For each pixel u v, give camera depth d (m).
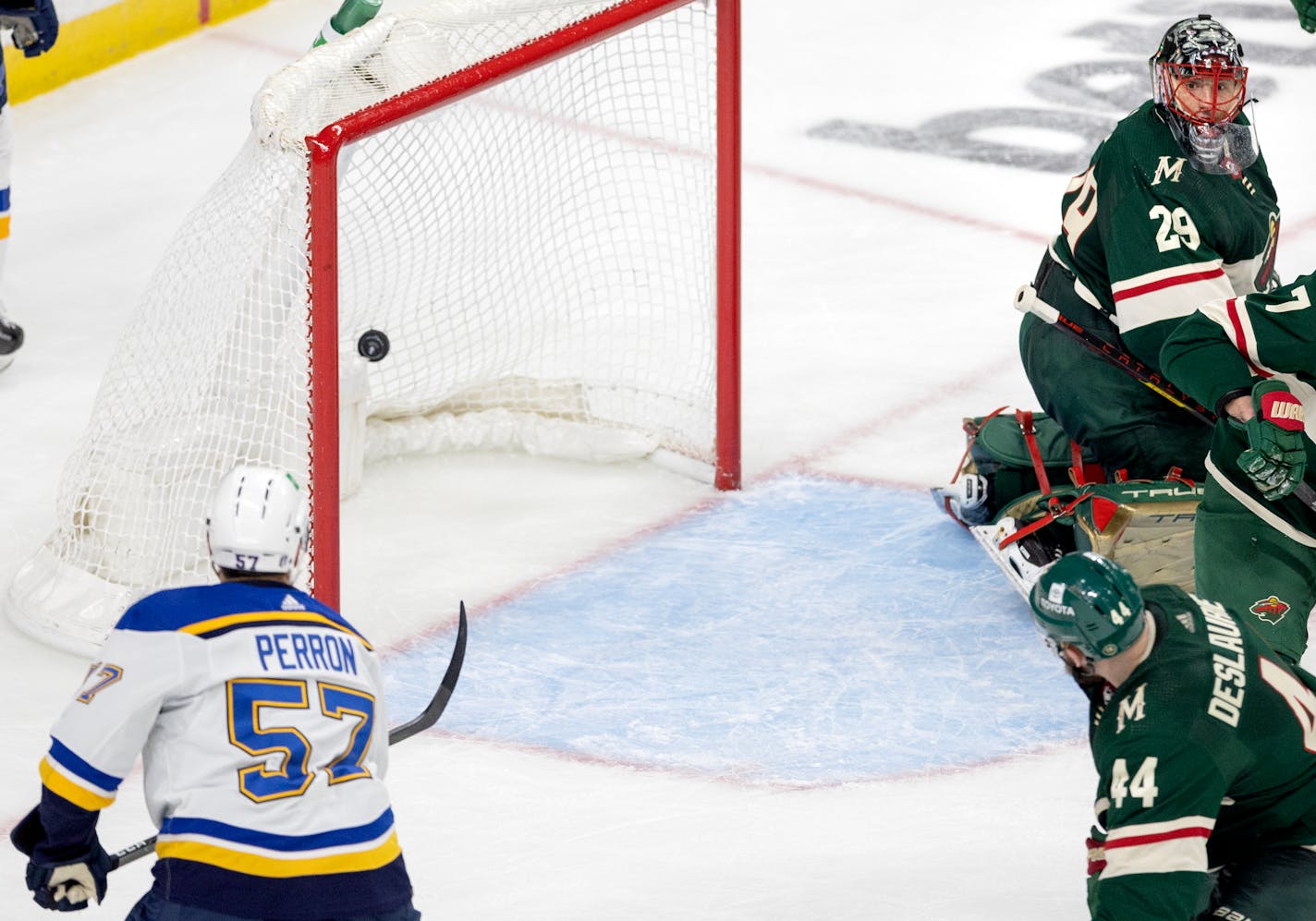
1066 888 13.39
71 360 24.56
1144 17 38.91
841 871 13.70
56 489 20.95
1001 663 17.19
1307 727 10.25
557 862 13.95
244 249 16.89
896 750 15.73
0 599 18.41
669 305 24.11
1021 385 23.66
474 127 20.95
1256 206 16.83
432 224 20.70
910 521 20.16
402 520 20.33
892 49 37.12
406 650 17.61
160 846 9.82
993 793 14.97
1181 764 9.82
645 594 18.67
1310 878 10.47
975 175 31.06
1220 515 14.55
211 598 10.13
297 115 15.88
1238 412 13.80
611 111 21.52
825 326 25.69
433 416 22.09
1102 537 16.83
